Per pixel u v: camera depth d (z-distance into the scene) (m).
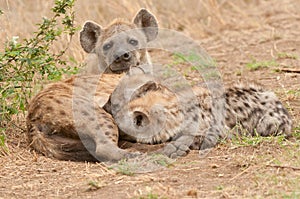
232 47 17.89
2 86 11.30
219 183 8.73
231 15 21.33
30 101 11.16
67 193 8.62
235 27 20.16
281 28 19.48
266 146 10.11
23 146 10.59
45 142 10.10
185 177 9.01
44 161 9.89
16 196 8.59
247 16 20.94
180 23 20.22
